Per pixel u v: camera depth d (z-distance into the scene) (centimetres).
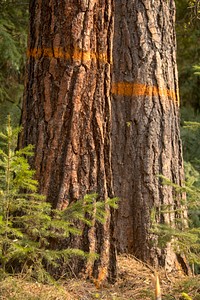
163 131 637
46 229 475
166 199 623
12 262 474
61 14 488
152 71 641
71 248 480
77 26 486
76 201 483
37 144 491
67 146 484
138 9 645
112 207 498
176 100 657
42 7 496
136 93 638
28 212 441
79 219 477
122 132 638
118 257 601
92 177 488
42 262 477
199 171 1056
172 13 662
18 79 1068
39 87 494
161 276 565
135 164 630
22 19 1036
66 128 487
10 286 437
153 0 650
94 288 481
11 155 436
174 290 503
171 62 655
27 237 452
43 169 487
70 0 485
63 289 449
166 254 603
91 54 489
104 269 491
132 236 620
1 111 959
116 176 632
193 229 525
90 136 489
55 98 489
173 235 506
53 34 489
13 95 1048
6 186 435
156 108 638
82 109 487
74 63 486
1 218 411
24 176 434
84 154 487
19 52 1016
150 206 619
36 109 495
